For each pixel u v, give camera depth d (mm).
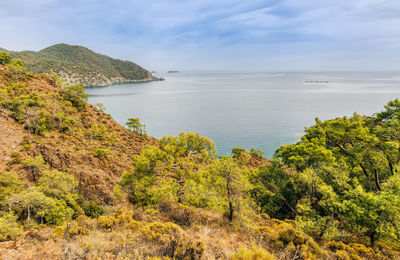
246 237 10430
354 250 10797
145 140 65875
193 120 174250
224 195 14953
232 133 136875
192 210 13047
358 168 24906
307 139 31734
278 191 22484
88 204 26062
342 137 26891
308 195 22031
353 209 14805
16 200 20703
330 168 21109
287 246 9156
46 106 49594
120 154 47062
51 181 26906
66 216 21344
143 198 19672
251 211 14812
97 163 37781
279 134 132875
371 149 22391
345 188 20422
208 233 10172
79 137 46000
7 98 45344
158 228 8773
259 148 108625
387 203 13711
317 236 14820
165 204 17000
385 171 24516
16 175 27641
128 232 8719
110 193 31438
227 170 14414
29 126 38281
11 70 62719
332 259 9406
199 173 22391
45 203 21172
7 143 33188
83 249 6719
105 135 52438
